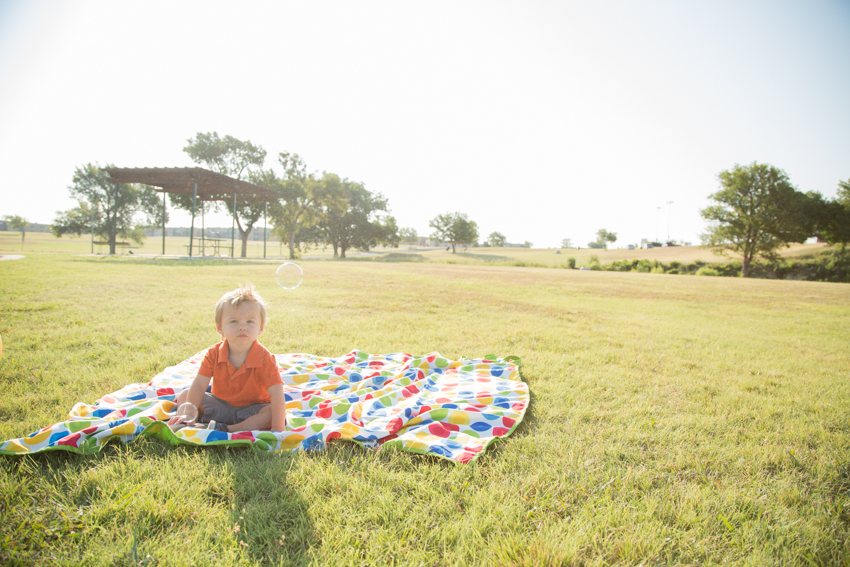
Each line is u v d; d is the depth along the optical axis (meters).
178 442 1.94
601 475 1.86
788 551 1.42
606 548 1.42
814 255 41.72
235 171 34.91
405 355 3.78
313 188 37.06
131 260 16.88
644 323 6.64
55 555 1.27
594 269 39.88
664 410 2.70
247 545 1.34
